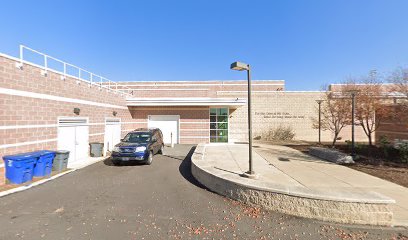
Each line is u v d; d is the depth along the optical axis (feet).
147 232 16.38
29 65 30.68
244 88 102.32
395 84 48.16
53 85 35.53
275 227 17.24
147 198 23.36
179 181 29.66
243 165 33.53
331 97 61.26
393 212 18.88
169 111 70.59
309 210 18.72
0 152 26.40
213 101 66.54
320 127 69.05
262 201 20.63
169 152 53.36
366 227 17.21
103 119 52.37
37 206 21.03
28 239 15.34
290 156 43.21
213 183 25.77
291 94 80.53
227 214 19.52
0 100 26.35
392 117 51.67
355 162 37.04
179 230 16.69
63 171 34.45
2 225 17.30
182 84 100.42
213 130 71.67
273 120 80.23
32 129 31.22
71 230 16.60
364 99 53.16
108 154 51.24
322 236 15.97
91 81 47.24
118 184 28.25
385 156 40.19
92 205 21.39
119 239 15.39
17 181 26.89
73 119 40.81
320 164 35.68
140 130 47.50
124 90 73.51
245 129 80.28
